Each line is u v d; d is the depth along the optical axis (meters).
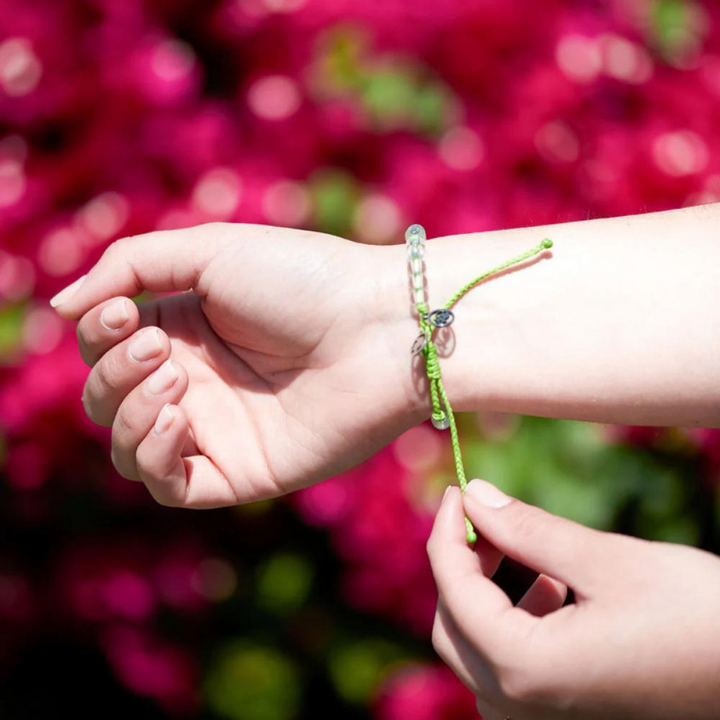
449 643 0.49
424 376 0.53
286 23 0.65
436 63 0.65
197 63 0.66
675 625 0.47
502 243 0.54
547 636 0.47
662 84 0.66
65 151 0.65
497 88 0.65
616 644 0.47
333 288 0.54
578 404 0.53
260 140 0.65
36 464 0.64
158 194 0.64
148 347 0.52
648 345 0.52
